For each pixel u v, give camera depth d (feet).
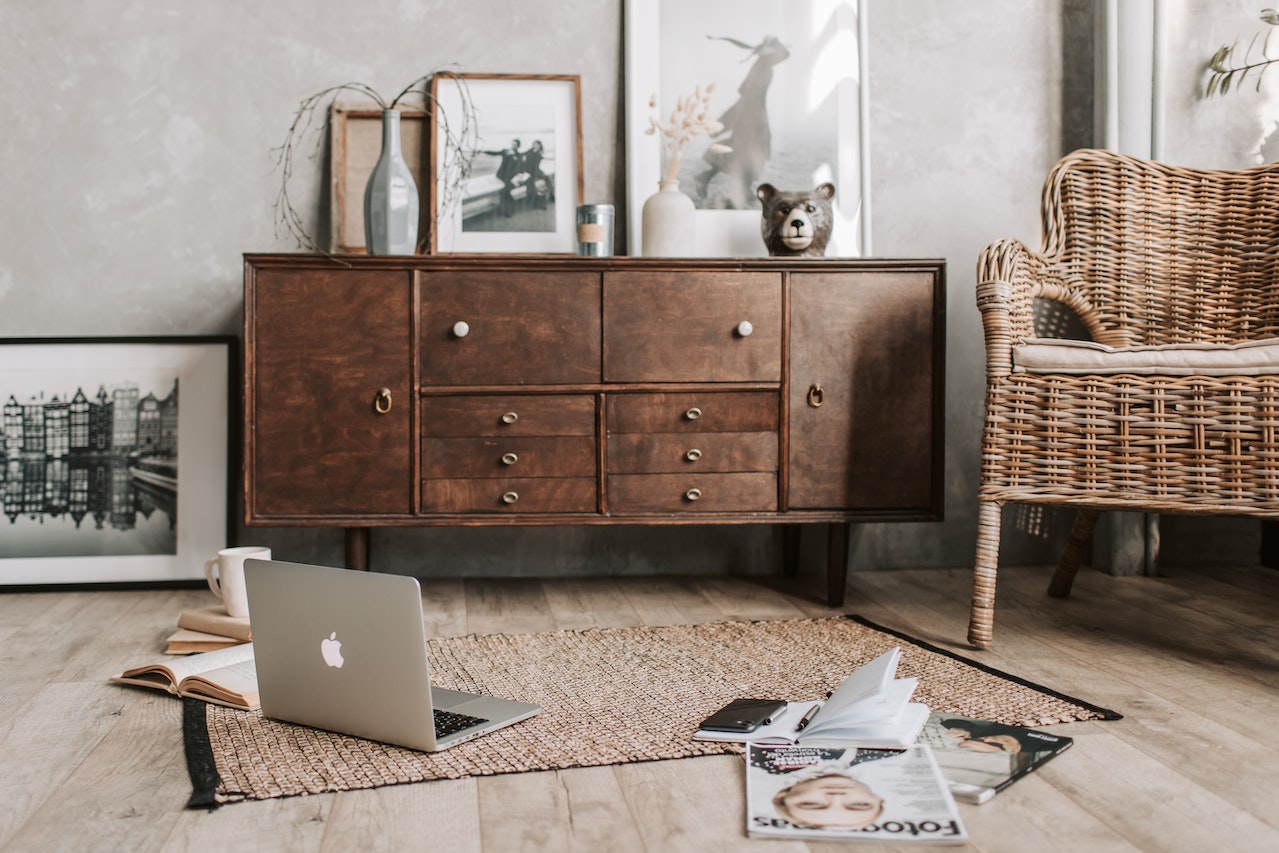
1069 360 5.86
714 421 7.09
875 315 7.16
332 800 3.88
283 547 8.16
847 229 8.37
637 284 7.02
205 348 7.97
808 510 7.16
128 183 7.95
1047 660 5.88
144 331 8.02
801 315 7.12
